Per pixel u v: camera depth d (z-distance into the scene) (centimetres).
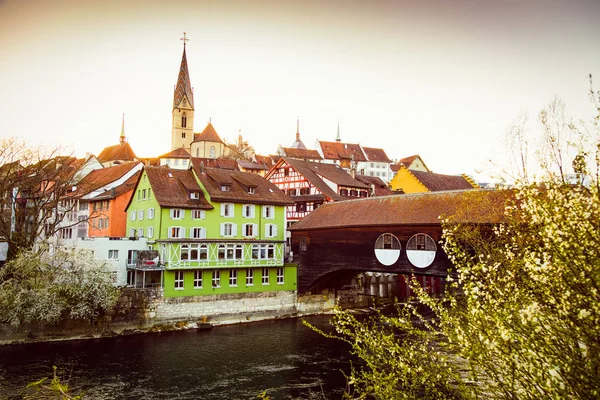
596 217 572
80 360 2597
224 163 8719
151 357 2680
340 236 3747
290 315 4053
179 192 3991
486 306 666
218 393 2112
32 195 3891
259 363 2577
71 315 2992
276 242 4047
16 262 3067
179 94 10638
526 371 580
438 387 777
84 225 5022
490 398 698
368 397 1184
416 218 3200
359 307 4534
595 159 653
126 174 4997
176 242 3519
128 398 2047
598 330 527
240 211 4200
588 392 526
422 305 4428
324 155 10006
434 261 3088
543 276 591
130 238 3700
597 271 546
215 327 3559
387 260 3378
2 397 1986
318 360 2638
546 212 611
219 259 3712
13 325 2858
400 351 830
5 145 3619
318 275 3922
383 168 10550
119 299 3253
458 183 6256
